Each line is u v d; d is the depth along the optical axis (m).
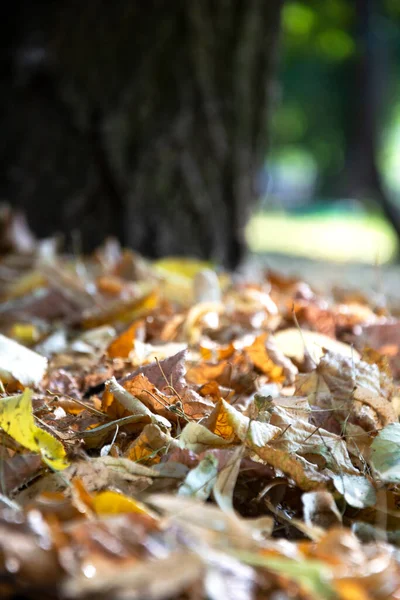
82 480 0.85
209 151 2.80
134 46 2.69
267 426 0.91
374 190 7.86
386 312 1.48
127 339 1.18
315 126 14.41
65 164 2.65
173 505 0.77
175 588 0.67
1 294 1.55
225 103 2.83
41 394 1.05
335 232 10.29
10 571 0.69
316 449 0.92
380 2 8.25
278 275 1.70
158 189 2.72
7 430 0.88
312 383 1.03
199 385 1.05
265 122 3.00
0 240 1.87
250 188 2.99
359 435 0.97
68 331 1.35
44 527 0.72
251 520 0.79
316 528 0.81
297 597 0.70
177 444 0.90
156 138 2.71
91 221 2.66
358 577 0.72
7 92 2.65
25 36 2.65
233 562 0.71
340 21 7.35
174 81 2.73
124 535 0.72
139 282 1.60
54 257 1.85
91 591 0.67
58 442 0.88
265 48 2.93
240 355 1.15
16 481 0.86
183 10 2.71
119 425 0.94
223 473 0.85
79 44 2.65
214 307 1.36
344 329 1.35
